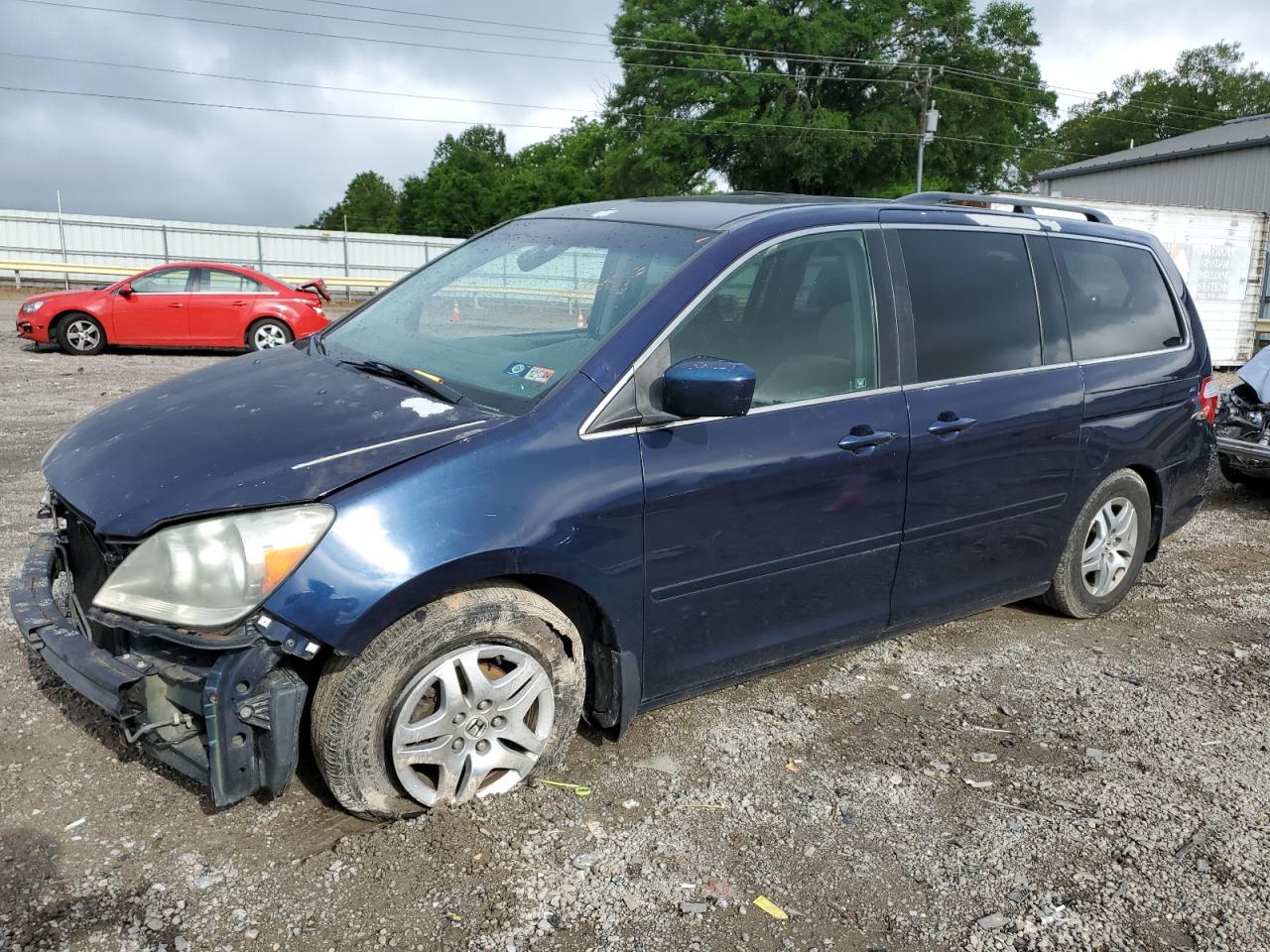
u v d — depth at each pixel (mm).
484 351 3314
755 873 2768
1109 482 4586
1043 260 4293
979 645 4496
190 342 14633
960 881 2787
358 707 2635
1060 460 4254
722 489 3133
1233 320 17297
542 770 3068
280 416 2939
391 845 2756
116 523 2600
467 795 2920
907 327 3695
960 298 3908
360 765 2682
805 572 3457
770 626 3443
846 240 3615
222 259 32156
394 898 2561
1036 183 35125
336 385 3176
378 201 106438
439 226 78500
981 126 43625
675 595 3135
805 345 3418
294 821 2842
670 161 40875
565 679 2990
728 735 3523
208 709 2443
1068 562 4555
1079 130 71875
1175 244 16375
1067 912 2676
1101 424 4398
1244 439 7238
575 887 2654
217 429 2887
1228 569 5809
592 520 2863
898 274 3721
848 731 3609
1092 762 3479
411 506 2605
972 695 3967
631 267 3359
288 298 15039
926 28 42406
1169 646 4594
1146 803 3225
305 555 2496
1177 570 5742
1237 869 2898
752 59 41656
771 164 41375
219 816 2854
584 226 3799
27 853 2664
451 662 2758
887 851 2902
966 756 3477
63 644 2684
